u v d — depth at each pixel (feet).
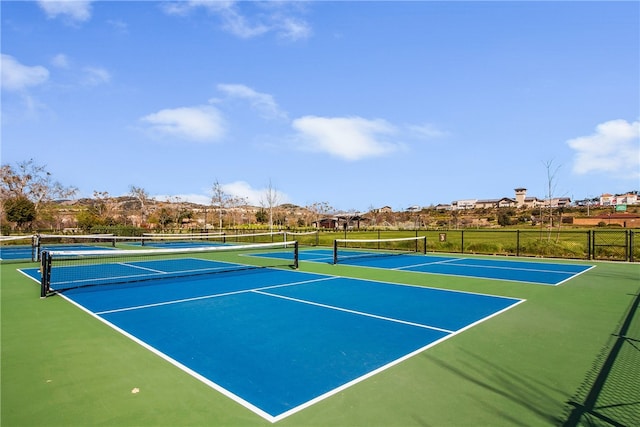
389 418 10.78
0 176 136.26
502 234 132.26
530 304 26.23
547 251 62.80
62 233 121.80
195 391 12.59
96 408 11.43
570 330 19.83
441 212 315.99
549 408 11.42
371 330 19.79
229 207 209.26
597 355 16.02
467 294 29.94
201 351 16.53
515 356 15.89
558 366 14.76
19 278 38.78
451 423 10.52
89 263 54.03
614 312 23.89
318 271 44.57
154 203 204.33
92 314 23.38
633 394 12.35
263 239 111.65
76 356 15.94
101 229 122.21
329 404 11.64
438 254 67.72
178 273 43.24
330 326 20.57
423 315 23.07
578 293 30.40
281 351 16.51
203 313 23.62
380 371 14.26
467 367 14.66
